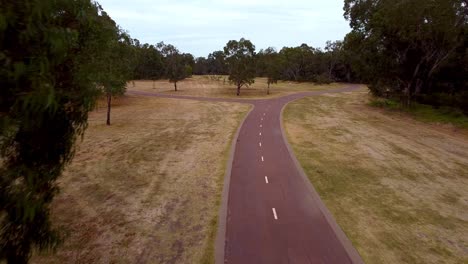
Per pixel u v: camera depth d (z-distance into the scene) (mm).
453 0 37938
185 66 83125
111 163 21562
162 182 18422
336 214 14828
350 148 26625
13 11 5305
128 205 15453
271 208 15305
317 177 19578
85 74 7914
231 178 19109
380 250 12078
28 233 7086
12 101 5727
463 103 41250
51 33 5969
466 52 41438
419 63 44094
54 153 7629
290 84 103750
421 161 23484
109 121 34594
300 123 37438
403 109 47062
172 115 41625
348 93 75188
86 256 11438
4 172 6383
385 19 41406
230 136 29938
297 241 12531
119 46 32281
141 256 11484
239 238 12695
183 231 13188
